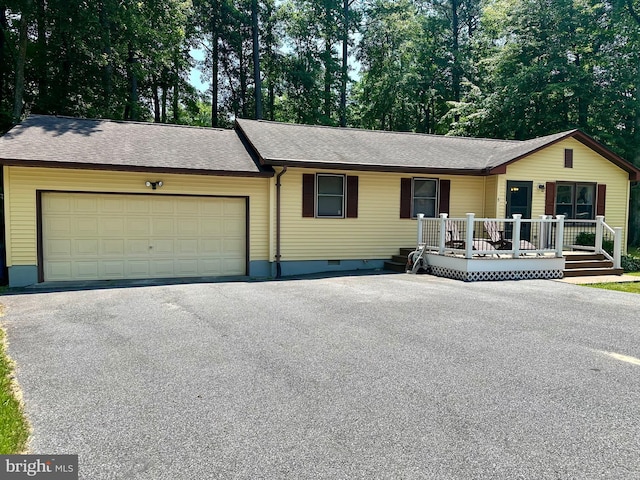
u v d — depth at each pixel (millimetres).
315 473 2705
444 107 30312
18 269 9867
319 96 28422
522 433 3162
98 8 16656
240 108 29781
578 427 3250
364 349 5055
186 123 31703
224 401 3715
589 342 5332
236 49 28766
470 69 28438
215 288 9234
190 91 26703
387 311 6973
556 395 3803
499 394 3820
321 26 29016
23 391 3945
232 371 4391
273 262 11719
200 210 11312
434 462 2805
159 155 10820
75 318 6566
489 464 2781
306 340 5410
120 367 4523
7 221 9766
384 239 12922
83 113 18172
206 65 29266
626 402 3670
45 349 5102
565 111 21359
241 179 11492
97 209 10516
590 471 2709
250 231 11633
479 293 8578
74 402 3719
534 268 10797
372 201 12742
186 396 3820
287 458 2867
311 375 4270
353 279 10672
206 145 12211
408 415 3438
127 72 20547
